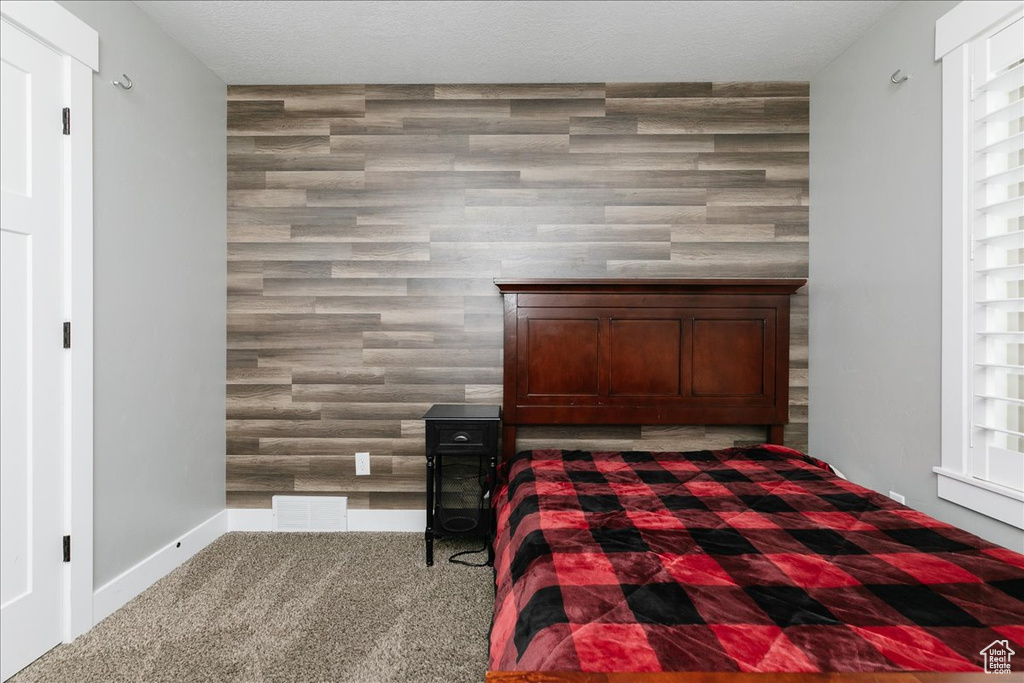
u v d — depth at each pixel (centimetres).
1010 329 172
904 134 212
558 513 169
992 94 173
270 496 287
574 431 286
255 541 270
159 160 233
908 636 97
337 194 287
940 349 194
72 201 183
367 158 287
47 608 173
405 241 287
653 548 140
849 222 249
